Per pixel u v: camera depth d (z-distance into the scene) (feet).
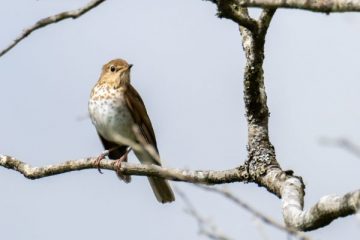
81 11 30.71
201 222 22.17
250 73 35.60
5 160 41.34
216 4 32.35
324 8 23.56
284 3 24.04
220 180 34.83
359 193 23.22
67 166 41.22
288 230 20.54
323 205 24.38
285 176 32.35
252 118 36.22
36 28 31.01
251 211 20.90
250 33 34.50
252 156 34.83
